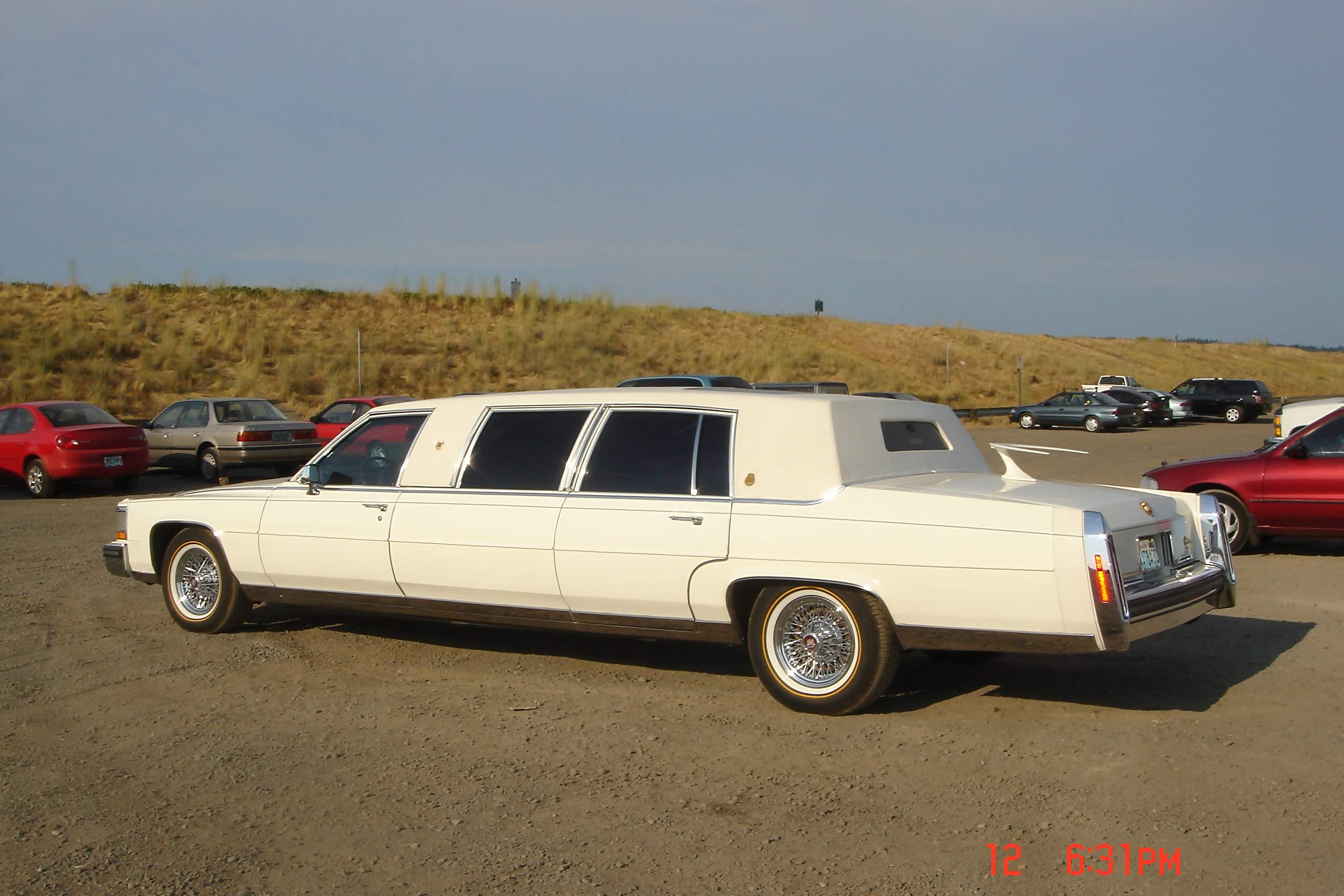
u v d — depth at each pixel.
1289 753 5.00
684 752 5.11
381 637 7.49
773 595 5.63
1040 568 4.97
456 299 43.53
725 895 3.69
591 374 37.72
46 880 3.86
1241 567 9.95
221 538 7.34
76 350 30.16
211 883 3.84
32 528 13.34
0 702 6.03
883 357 50.41
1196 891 3.68
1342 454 10.03
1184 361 66.38
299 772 4.92
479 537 6.26
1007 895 3.67
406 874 3.88
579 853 4.03
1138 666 6.55
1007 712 5.67
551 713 5.75
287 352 34.16
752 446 5.73
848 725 5.48
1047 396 47.06
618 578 5.86
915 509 5.26
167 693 6.19
